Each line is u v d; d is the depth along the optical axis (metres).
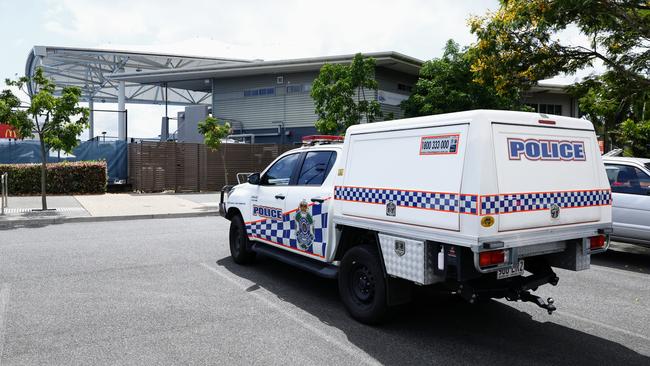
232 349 4.24
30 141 20.66
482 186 3.83
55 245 9.15
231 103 30.00
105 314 5.12
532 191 4.16
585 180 4.64
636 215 7.90
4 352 4.11
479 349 4.35
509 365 4.02
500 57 10.43
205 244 9.40
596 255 8.83
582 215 4.59
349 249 5.14
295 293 6.07
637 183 8.05
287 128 28.27
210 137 19.80
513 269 4.21
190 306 5.46
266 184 7.02
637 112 11.34
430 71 21.91
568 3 8.16
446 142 4.13
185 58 33.88
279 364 3.95
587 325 5.02
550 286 6.60
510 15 9.46
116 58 35.03
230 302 5.64
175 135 33.88
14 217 12.66
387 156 4.70
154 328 4.73
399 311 5.42
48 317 5.00
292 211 6.15
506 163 4.02
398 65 25.25
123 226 11.98
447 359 4.12
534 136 4.27
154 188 21.41
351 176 5.12
